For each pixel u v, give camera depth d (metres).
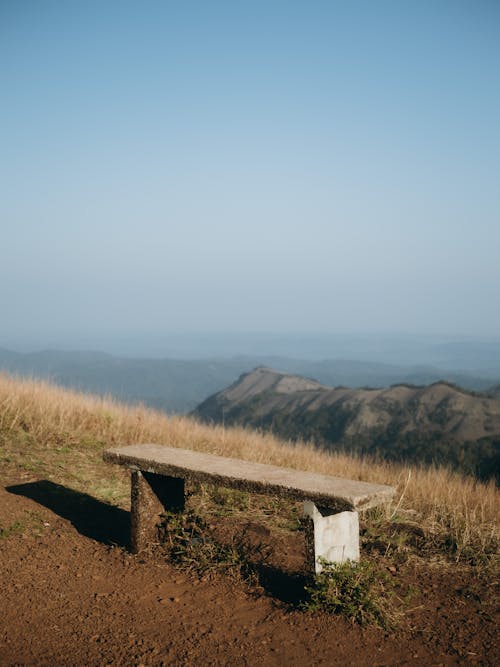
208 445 9.52
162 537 5.00
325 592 3.92
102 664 3.31
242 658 3.39
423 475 8.58
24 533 5.16
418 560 5.01
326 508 4.10
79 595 4.16
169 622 3.81
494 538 5.47
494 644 3.64
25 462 7.13
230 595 4.21
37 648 3.46
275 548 5.16
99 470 7.30
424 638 3.69
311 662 3.37
